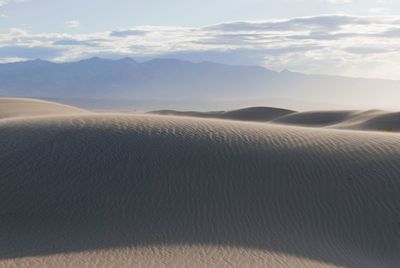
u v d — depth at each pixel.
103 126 26.44
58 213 18.14
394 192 19.38
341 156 22.53
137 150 22.67
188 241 15.77
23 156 22.23
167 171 20.89
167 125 27.20
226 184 20.08
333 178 20.52
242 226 17.20
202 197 19.17
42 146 23.28
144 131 25.47
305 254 15.10
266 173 20.91
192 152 22.53
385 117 66.62
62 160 21.78
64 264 13.46
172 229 16.83
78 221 17.58
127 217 17.78
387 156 22.38
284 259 14.33
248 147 23.39
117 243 15.59
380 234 17.25
